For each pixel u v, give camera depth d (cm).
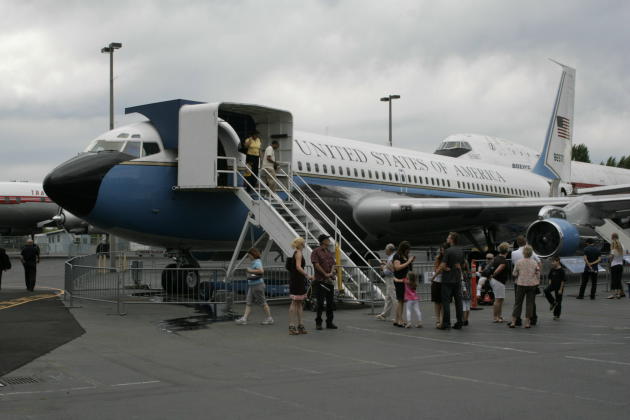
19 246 7481
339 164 2284
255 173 1819
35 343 1077
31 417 642
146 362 927
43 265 4200
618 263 1898
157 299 1744
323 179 2195
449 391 749
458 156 5622
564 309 1636
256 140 1820
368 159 2461
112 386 777
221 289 1706
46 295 1948
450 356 980
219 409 671
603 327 1314
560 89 4038
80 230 5253
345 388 766
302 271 1198
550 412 656
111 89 3319
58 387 772
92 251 5519
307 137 2248
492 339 1155
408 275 1307
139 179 1697
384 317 1421
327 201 2173
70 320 1360
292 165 1966
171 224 1755
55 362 923
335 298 1644
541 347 1063
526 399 711
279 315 1462
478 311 1620
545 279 2131
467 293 1341
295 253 1202
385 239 2495
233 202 1830
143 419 636
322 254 1276
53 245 6694
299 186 2083
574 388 763
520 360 946
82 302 1714
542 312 1566
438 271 1285
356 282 1667
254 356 978
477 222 2614
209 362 930
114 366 897
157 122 1794
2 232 5894
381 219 2300
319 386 777
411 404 690
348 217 2252
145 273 2073
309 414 653
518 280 1308
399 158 2694
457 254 1280
